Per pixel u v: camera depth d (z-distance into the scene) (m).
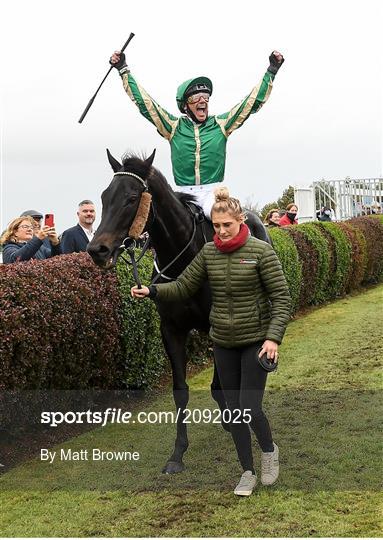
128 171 3.92
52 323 4.68
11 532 3.45
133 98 4.68
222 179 4.79
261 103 4.73
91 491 3.96
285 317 3.69
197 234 4.39
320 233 10.53
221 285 3.74
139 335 5.79
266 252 3.73
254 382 3.75
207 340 7.16
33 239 5.27
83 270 5.29
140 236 4.08
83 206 6.59
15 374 4.39
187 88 4.72
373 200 16.56
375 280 13.48
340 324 8.96
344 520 3.45
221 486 3.96
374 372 6.39
